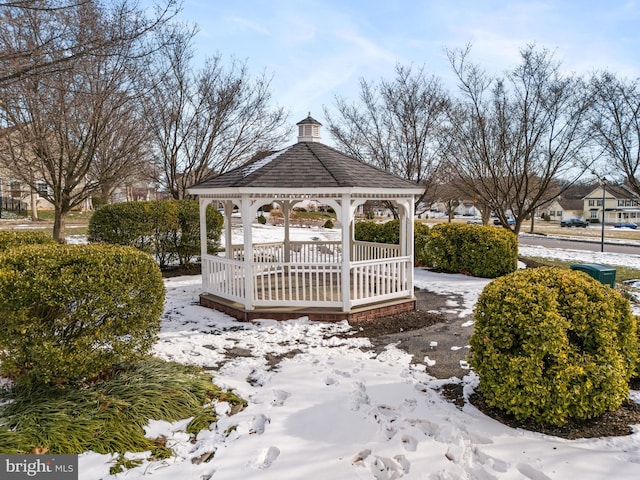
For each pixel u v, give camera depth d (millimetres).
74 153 9820
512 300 3441
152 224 10539
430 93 13297
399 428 3268
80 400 3363
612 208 58188
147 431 3152
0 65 5250
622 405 3617
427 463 2811
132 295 3762
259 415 3488
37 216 28984
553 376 3193
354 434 3164
